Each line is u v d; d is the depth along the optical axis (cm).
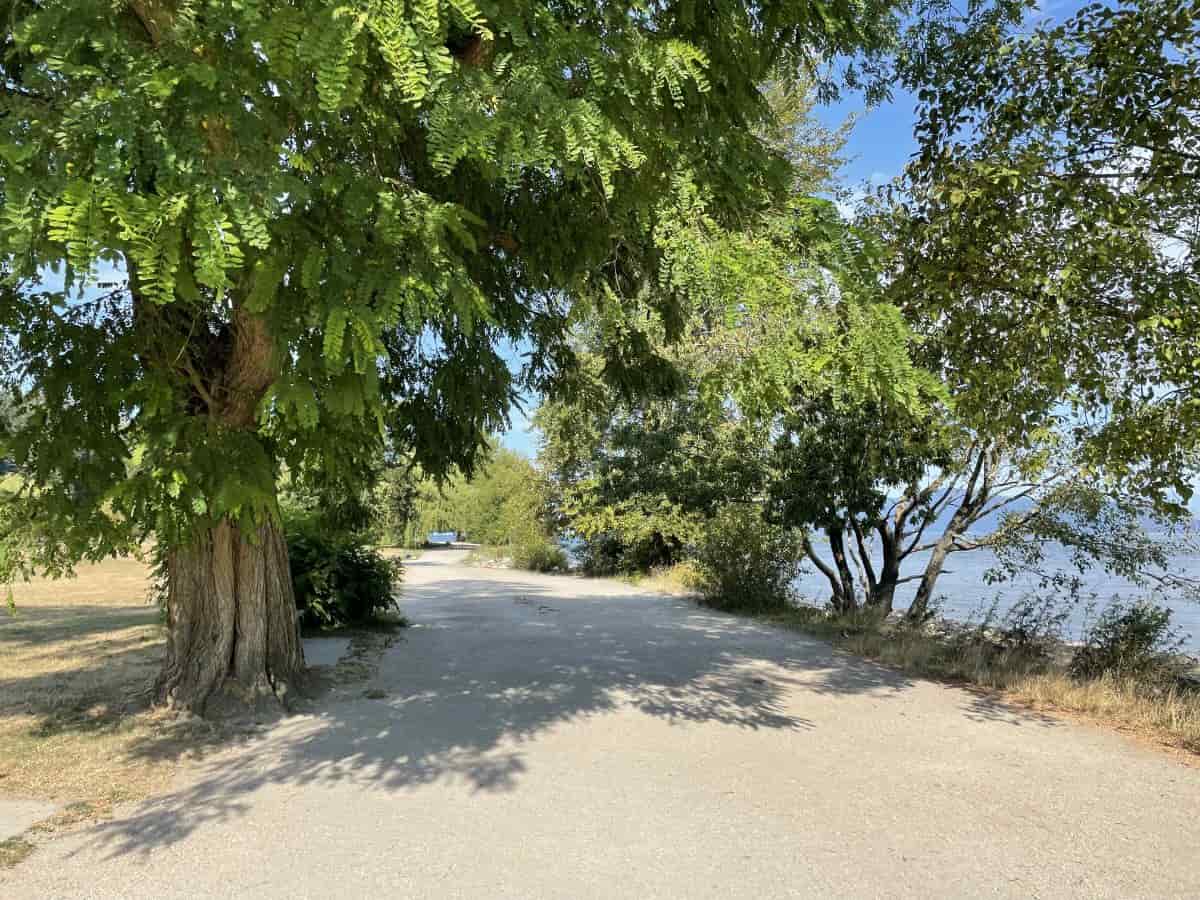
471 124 361
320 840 427
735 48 550
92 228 296
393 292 366
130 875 386
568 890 371
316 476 716
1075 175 725
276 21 311
